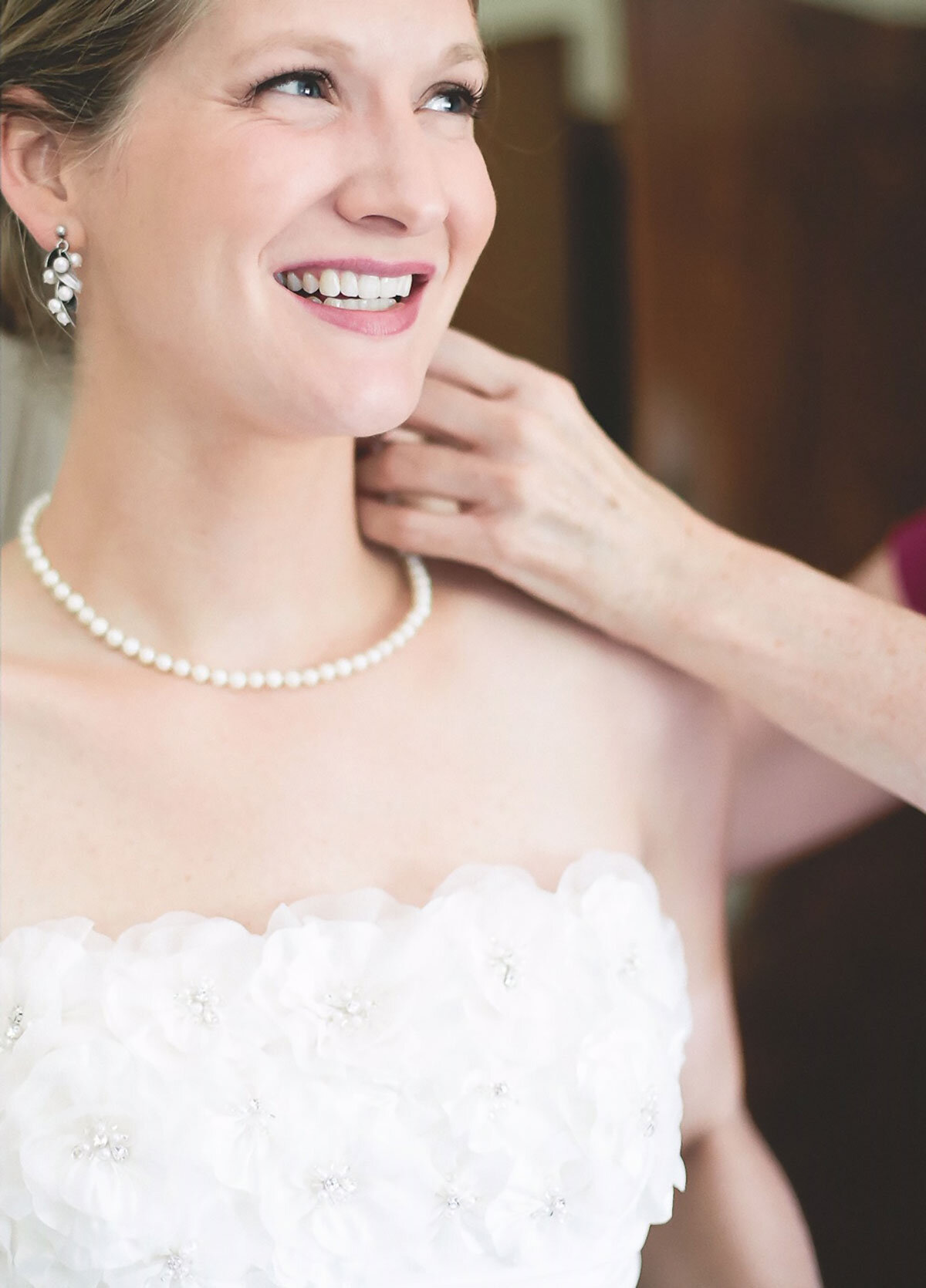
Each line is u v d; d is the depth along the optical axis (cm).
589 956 149
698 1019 177
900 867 377
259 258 134
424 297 144
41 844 144
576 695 167
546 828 159
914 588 226
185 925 140
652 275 347
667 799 171
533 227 354
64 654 156
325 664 161
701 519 171
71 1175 132
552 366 359
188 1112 133
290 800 151
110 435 151
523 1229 142
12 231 165
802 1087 373
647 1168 149
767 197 355
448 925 144
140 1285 133
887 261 370
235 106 133
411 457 167
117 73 136
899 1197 358
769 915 385
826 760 204
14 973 137
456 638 168
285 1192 135
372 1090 138
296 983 138
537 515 162
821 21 355
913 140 368
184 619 156
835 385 370
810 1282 177
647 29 341
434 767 158
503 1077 141
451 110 147
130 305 142
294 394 137
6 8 145
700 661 166
